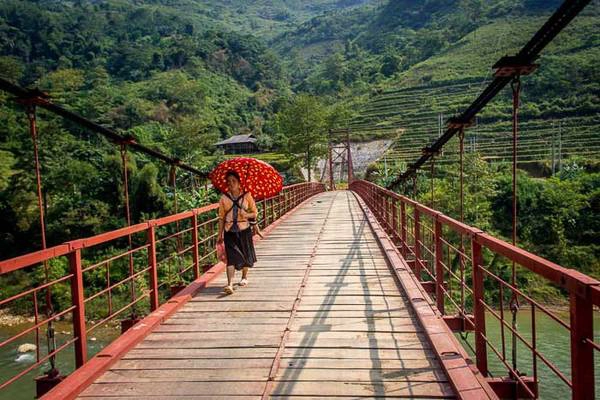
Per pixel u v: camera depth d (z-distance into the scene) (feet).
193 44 381.40
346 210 61.62
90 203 112.88
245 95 361.30
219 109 314.55
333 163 192.85
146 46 379.96
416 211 22.71
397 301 18.03
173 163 26.02
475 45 306.55
